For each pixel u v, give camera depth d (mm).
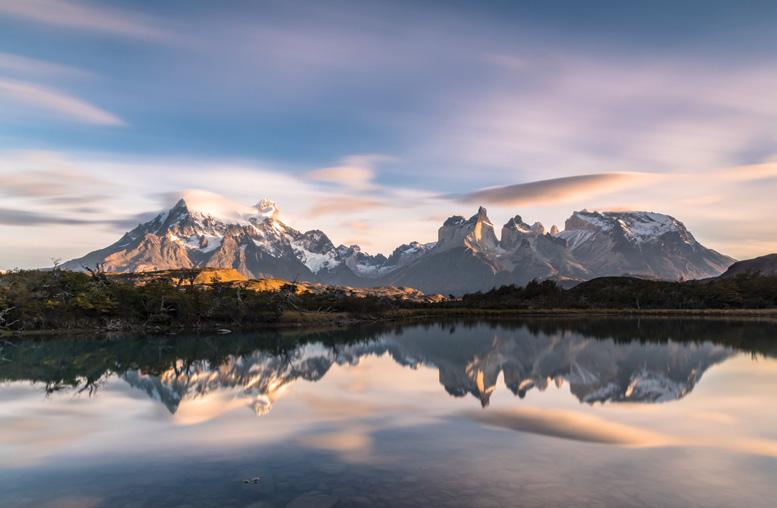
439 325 166250
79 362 72438
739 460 24188
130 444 27812
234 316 158500
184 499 19828
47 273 163500
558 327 145500
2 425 32750
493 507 18766
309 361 71375
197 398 42156
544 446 26531
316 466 23531
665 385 47250
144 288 158500
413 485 20969
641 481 21422
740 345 87438
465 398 40875
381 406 37594
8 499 20109
